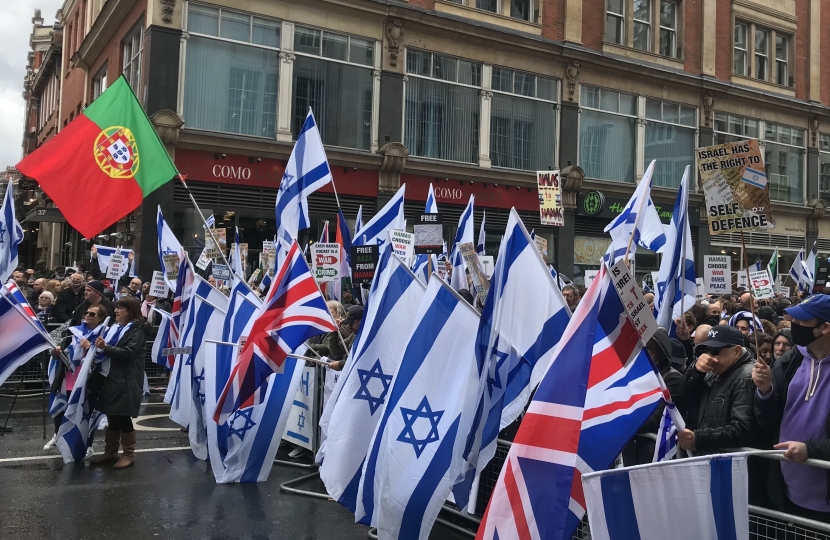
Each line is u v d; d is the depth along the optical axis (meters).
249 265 20.06
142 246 18.64
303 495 6.92
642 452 5.02
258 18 20.20
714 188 5.22
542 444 3.68
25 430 9.40
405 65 22.34
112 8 21.97
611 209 26.27
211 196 19.58
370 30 21.67
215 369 7.47
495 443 4.77
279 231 10.05
